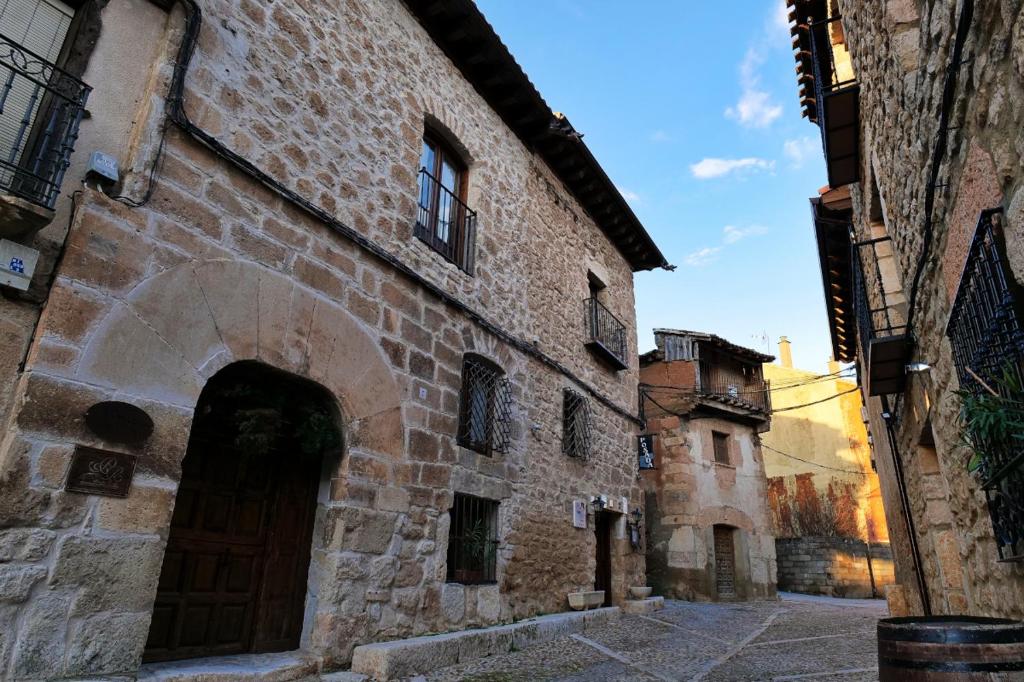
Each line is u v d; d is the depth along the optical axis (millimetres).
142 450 3438
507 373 7020
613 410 9625
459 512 5961
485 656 5258
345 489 4633
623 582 8977
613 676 4680
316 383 4582
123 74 3861
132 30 3973
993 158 2344
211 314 3947
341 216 5113
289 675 3920
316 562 4559
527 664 5059
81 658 3018
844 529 22391
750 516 15016
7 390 3070
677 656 5621
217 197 4148
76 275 3330
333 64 5387
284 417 4586
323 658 4180
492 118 7879
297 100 4949
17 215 3041
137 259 3615
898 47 3547
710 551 13898
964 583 4320
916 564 7191
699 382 15156
